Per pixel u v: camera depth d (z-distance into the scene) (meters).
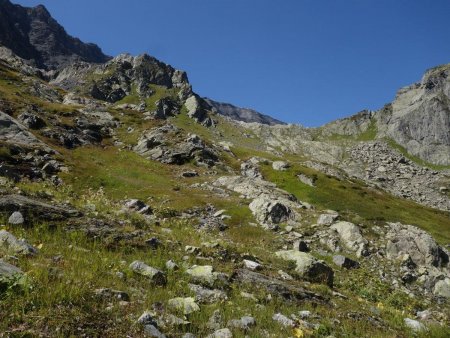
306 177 81.06
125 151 72.69
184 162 73.19
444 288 32.69
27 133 58.09
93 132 76.44
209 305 10.47
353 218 48.06
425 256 38.34
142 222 18.64
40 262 9.78
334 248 36.78
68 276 9.10
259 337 9.05
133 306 8.74
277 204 43.22
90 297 8.41
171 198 46.97
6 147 49.62
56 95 115.56
